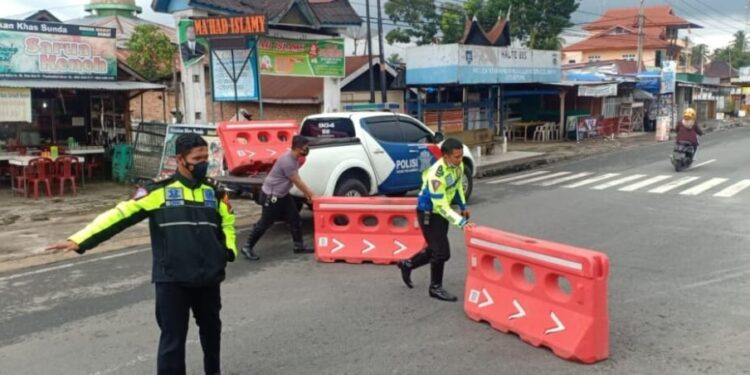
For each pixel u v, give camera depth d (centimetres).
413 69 1962
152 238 417
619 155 2355
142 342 543
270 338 545
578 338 483
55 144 1543
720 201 1248
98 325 586
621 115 3522
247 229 1030
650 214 1113
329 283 713
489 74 1989
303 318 594
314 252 863
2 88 1335
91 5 3341
